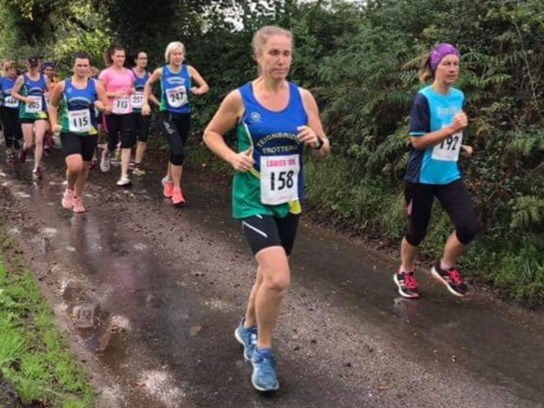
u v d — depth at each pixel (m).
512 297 4.98
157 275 5.55
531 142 5.21
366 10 8.48
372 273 5.62
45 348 4.05
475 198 5.55
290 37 3.42
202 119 10.44
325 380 3.83
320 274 5.60
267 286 3.40
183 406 3.54
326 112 7.36
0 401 3.15
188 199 8.27
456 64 4.49
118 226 7.00
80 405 3.40
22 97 9.95
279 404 3.56
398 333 4.45
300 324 4.60
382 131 7.03
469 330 4.50
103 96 7.22
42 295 5.02
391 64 6.81
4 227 6.83
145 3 12.76
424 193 4.70
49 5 16.05
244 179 3.53
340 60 7.44
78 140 7.21
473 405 3.57
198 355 4.12
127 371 3.91
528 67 5.82
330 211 7.20
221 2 11.80
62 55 17.45
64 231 6.77
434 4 7.44
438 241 5.81
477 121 5.71
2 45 19.42
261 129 3.43
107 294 5.11
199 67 10.85
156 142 11.59
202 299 5.04
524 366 4.00
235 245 6.39
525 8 5.88
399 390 3.72
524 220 5.12
